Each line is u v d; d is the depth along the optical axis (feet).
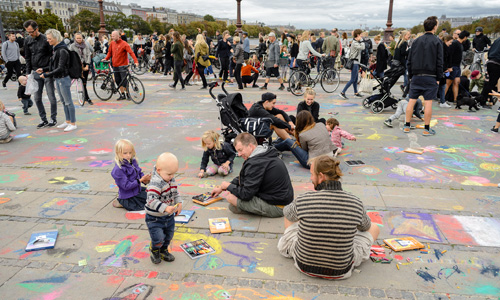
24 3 536.42
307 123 17.01
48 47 24.22
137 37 63.52
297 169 17.60
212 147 16.42
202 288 9.24
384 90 28.55
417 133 23.18
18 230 12.12
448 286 9.23
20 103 33.88
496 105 31.32
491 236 11.50
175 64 40.96
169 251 10.89
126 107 32.01
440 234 11.62
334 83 43.24
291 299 8.80
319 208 8.80
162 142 21.91
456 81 30.19
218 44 43.83
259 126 17.81
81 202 14.14
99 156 19.53
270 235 11.72
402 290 9.09
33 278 9.68
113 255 10.69
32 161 18.76
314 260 9.11
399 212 13.05
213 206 13.74
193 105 32.71
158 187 9.78
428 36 21.44
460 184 15.49
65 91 24.14
